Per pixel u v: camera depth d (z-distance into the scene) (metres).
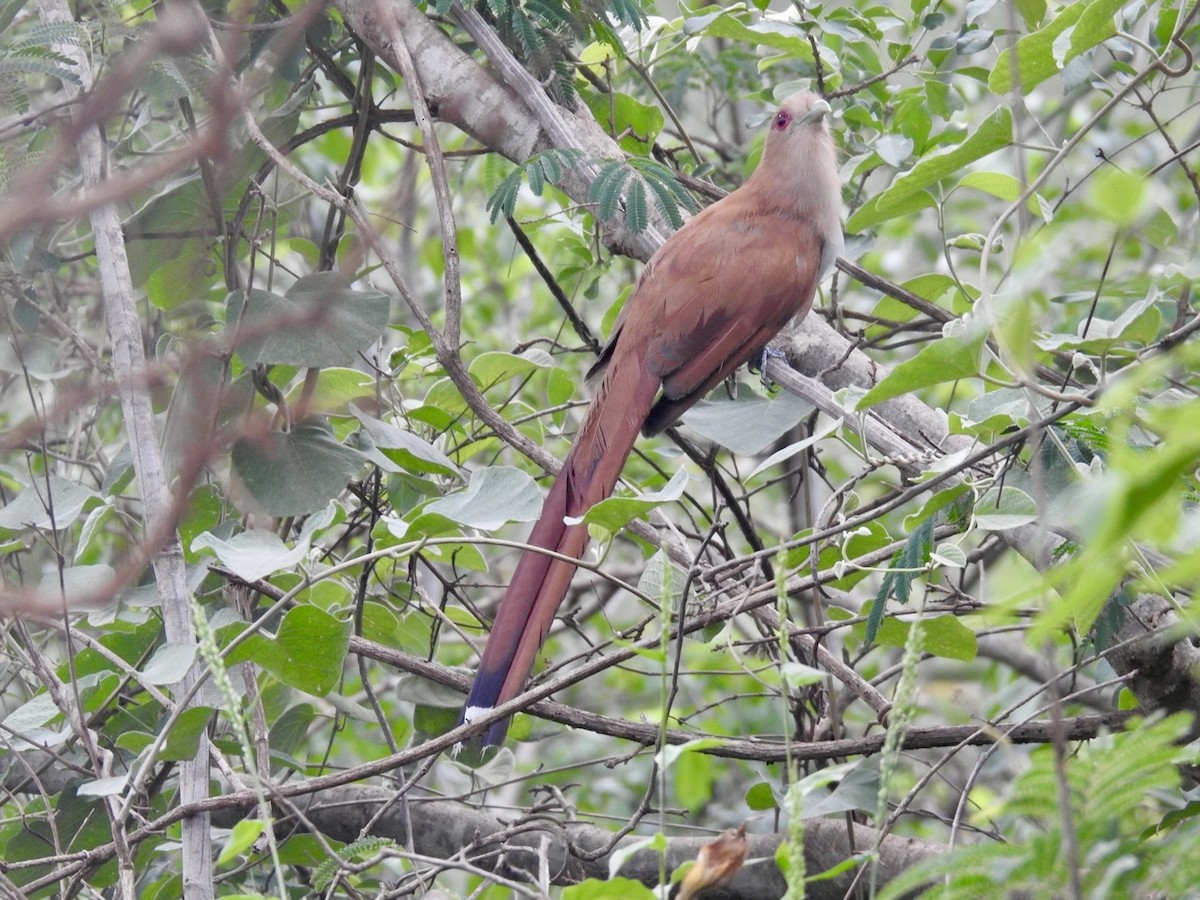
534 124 7.98
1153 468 2.53
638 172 7.69
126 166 8.17
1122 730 6.29
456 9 7.94
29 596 4.63
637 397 8.06
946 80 11.02
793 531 10.48
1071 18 6.22
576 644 12.77
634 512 5.84
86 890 6.98
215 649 4.29
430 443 8.38
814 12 9.27
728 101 11.80
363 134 8.39
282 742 8.18
